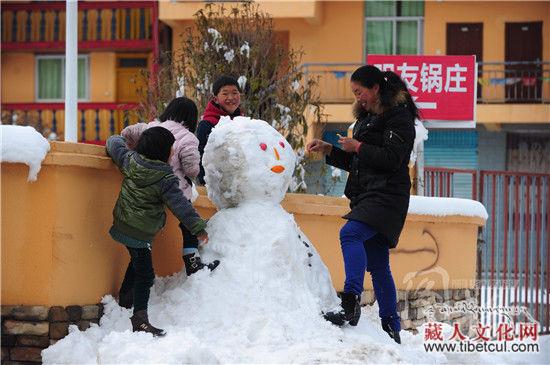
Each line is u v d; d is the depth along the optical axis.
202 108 11.41
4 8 24.55
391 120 7.38
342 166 7.84
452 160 22.98
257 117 11.42
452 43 23.78
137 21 24.02
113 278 7.27
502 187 12.54
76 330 6.66
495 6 23.64
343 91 23.38
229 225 7.35
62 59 24.80
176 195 6.82
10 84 24.77
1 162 6.61
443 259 10.81
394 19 23.80
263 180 7.45
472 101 11.72
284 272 7.22
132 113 13.66
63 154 6.69
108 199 7.22
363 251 7.34
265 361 6.30
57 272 6.66
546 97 23.44
